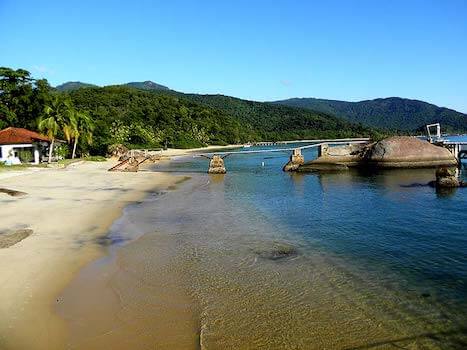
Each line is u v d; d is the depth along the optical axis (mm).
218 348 9562
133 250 17000
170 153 95625
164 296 12406
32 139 55750
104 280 13570
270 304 11898
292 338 10008
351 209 25688
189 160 79562
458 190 32750
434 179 40625
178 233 19906
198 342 9781
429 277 13875
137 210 25609
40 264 14648
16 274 13586
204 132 141375
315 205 27359
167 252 16812
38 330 10156
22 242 17281
